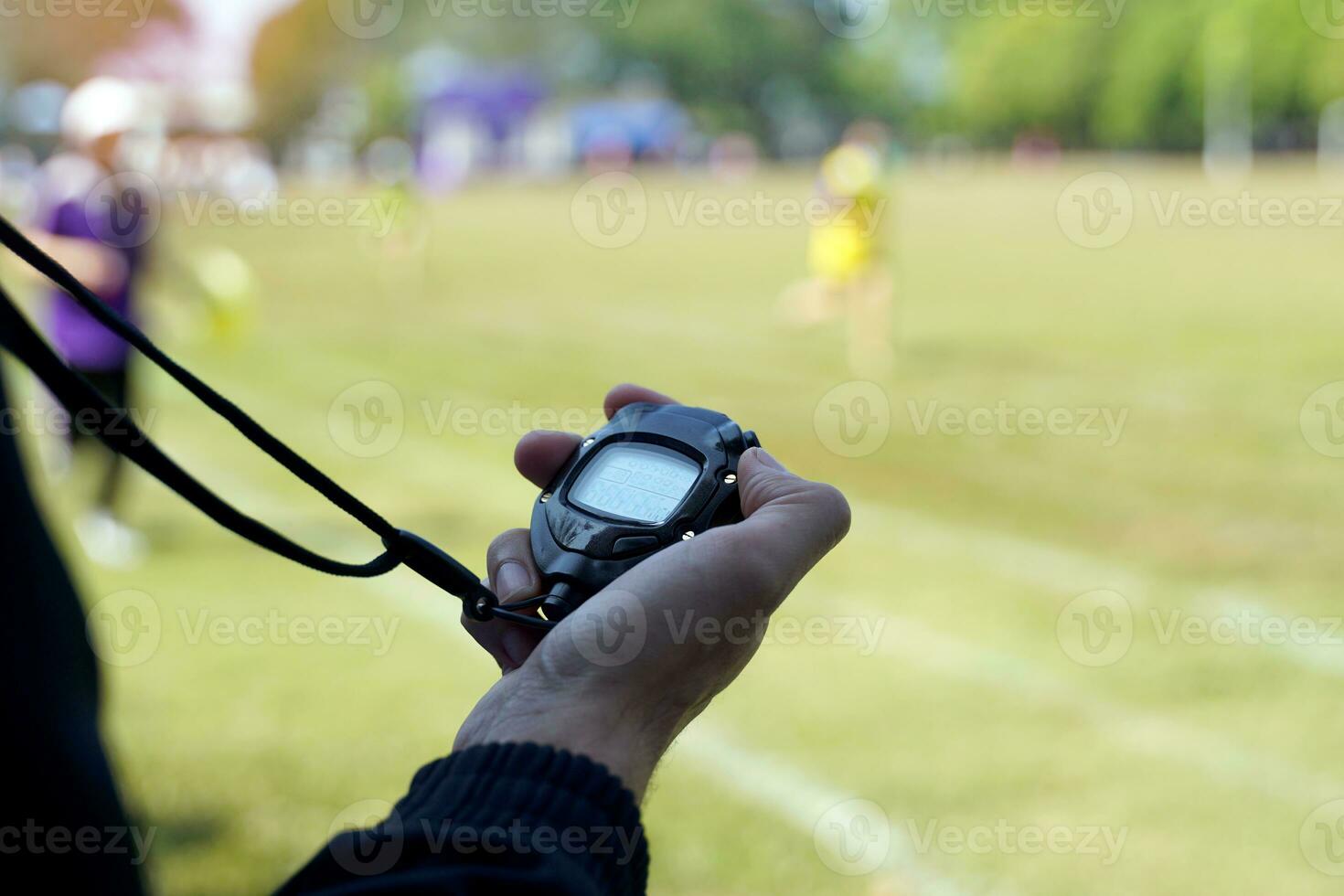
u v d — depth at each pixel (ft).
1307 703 11.94
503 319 43.27
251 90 148.36
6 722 1.49
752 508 2.93
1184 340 34.88
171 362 2.32
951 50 210.59
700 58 209.46
